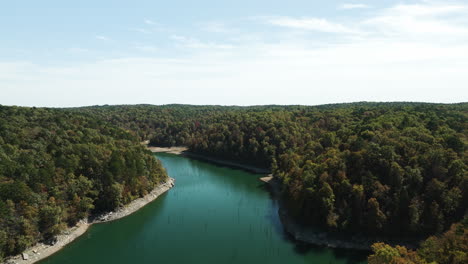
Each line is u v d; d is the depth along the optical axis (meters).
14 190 86.38
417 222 89.19
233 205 127.62
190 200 134.00
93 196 110.56
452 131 114.56
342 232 93.50
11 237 81.50
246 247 92.25
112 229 104.19
